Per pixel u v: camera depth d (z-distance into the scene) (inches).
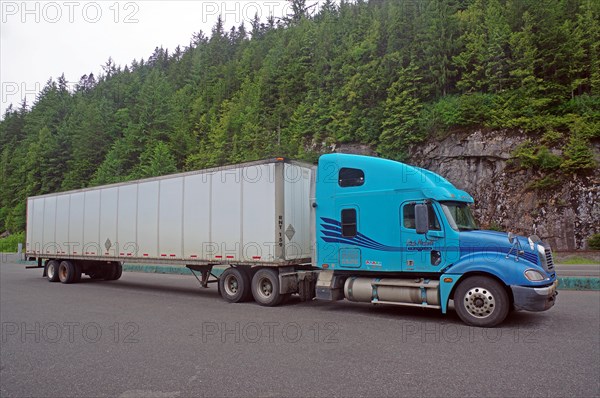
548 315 352.2
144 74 3705.7
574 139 1186.0
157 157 2164.1
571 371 201.9
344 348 251.9
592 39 1344.7
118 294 528.7
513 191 1258.0
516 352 238.5
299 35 2472.9
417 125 1473.9
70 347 264.1
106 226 604.4
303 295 431.2
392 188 363.6
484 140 1326.3
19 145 3378.4
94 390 185.8
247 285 450.9
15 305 437.4
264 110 2145.7
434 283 334.6
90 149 2620.6
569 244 1152.2
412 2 1768.0
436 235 337.1
